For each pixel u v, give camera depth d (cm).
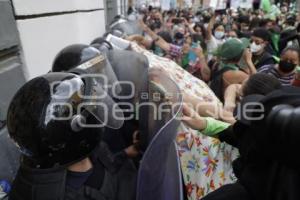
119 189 94
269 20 644
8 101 134
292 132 46
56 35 212
